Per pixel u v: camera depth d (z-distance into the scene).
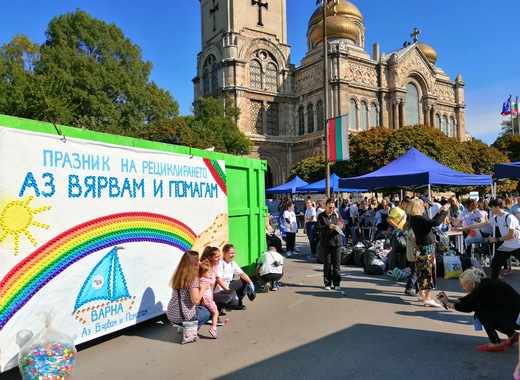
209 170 7.56
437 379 4.51
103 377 4.65
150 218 6.21
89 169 5.27
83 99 33.66
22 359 4.21
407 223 8.28
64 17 37.06
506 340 5.35
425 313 7.04
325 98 18.14
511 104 54.72
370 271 10.66
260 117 52.06
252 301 8.05
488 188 38.62
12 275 4.38
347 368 4.80
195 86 57.16
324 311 7.22
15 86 26.19
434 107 56.25
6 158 4.35
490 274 10.17
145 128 35.28
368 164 34.72
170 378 4.61
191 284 5.69
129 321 5.84
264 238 9.58
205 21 57.25
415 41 61.34
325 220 8.84
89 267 5.25
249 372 4.73
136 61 39.31
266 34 53.78
